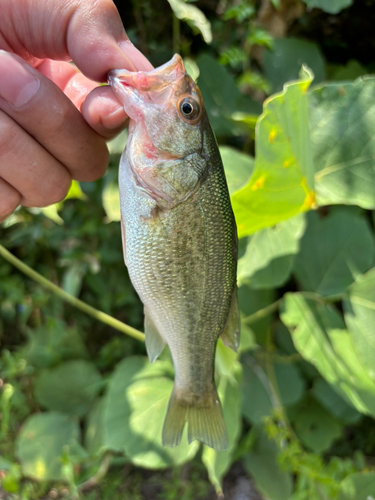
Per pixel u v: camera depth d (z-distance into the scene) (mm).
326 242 253
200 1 302
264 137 152
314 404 317
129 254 137
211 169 135
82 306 272
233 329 149
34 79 126
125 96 130
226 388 251
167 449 255
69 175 154
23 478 327
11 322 391
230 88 265
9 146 131
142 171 133
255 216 182
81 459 277
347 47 317
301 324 233
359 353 222
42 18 135
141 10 290
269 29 287
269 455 305
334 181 207
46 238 336
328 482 224
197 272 135
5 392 330
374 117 202
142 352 365
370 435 339
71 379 343
